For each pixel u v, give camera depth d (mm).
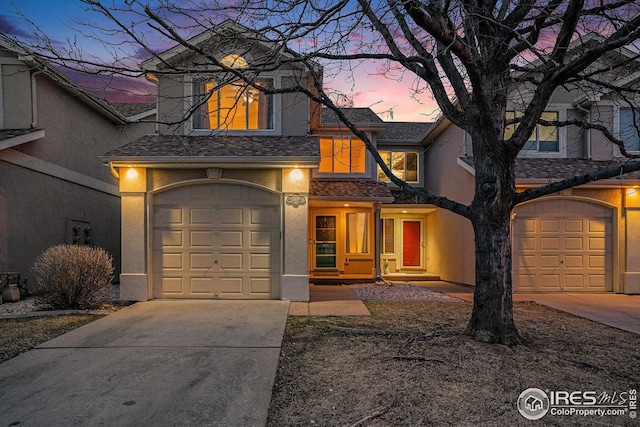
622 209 10898
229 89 10461
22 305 8703
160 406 3854
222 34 5523
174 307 8273
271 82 10547
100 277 8508
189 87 10203
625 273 10758
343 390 4207
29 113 10305
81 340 5914
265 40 5203
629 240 10820
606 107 11477
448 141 13914
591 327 6922
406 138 16328
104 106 13164
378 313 7914
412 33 5863
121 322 6988
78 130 12469
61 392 4152
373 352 5355
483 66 5703
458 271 13195
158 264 9180
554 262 10969
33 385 4320
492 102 5891
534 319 7531
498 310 5625
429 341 5652
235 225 9227
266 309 8094
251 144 9664
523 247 10969
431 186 15758
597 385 4332
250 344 5727
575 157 12008
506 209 5508
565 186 5465
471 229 12250
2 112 10227
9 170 9688
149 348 5551
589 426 3529
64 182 11789
